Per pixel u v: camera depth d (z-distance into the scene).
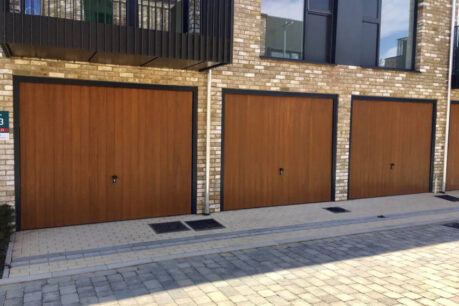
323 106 9.08
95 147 7.07
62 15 6.71
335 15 9.09
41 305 4.21
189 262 5.52
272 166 8.63
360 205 9.01
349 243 6.46
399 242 6.55
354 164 9.55
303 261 5.61
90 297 4.41
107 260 5.46
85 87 6.92
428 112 10.42
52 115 6.72
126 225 7.09
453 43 10.42
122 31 6.10
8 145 6.38
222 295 4.50
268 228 7.06
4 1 5.43
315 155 9.08
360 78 9.37
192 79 7.67
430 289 4.72
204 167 7.91
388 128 9.91
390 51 10.07
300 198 9.00
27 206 6.66
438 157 10.63
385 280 4.98
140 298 4.40
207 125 7.79
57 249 5.80
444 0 10.27
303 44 9.02
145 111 7.40
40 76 6.51
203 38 6.67
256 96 8.36
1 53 6.23
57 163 6.82
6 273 4.93
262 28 8.54
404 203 9.30
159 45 6.37
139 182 7.46
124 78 7.12
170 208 7.75
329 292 4.61
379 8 9.84
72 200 6.98
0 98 6.27
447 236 6.93
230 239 6.47
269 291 4.62
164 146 7.61
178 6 7.54
